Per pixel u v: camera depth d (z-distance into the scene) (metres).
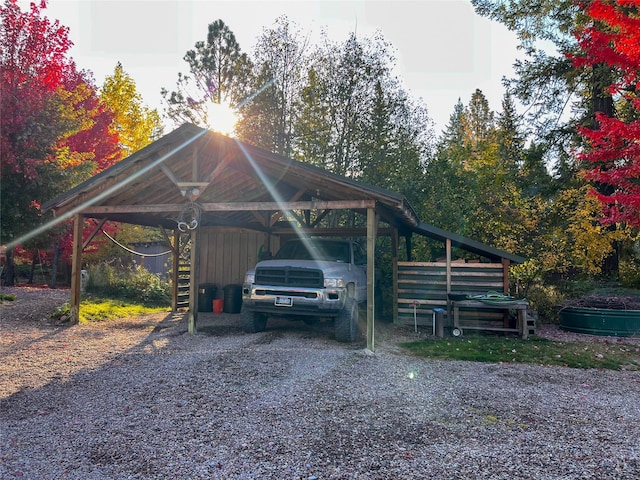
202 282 13.38
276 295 8.11
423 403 4.80
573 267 14.23
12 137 13.52
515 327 9.90
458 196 15.20
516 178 15.80
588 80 13.84
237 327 9.56
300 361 6.45
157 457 3.42
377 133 17.22
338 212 17.20
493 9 14.87
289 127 19.12
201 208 8.58
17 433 3.87
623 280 13.16
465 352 7.61
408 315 10.74
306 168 7.54
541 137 15.20
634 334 9.41
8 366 6.11
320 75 18.20
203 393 4.99
